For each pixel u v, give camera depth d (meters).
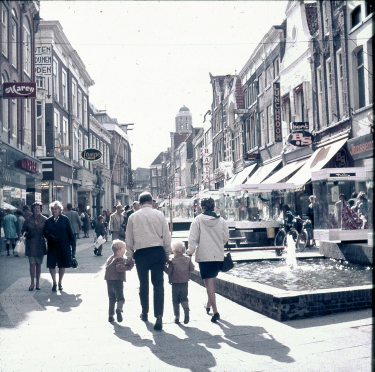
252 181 29.23
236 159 39.44
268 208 16.19
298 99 23.91
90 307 7.38
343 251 10.74
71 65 37.09
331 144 19.45
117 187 67.31
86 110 43.84
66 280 10.31
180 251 6.44
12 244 18.33
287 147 24.91
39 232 9.02
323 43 20.19
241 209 16.34
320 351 4.76
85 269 12.26
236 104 35.53
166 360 4.68
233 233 17.75
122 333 5.79
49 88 30.64
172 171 94.19
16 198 21.19
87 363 4.63
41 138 30.30
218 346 5.11
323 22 20.27
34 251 8.97
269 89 28.73
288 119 25.27
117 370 4.41
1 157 18.78
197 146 64.81
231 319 6.35
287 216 15.64
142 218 6.17
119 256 6.50
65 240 8.98
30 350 5.10
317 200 12.62
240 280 7.72
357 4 17.12
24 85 19.06
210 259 6.32
